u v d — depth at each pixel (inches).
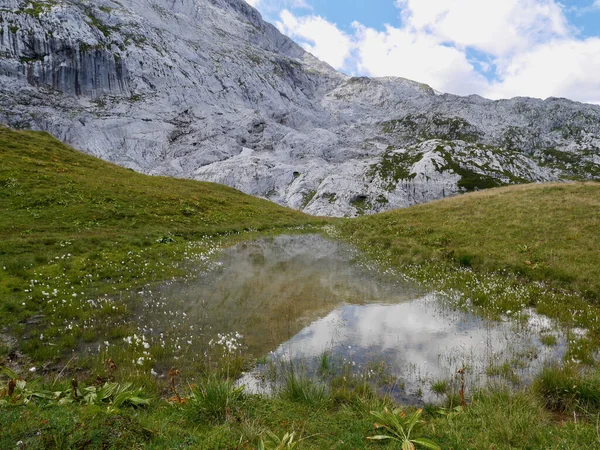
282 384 328.8
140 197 1316.4
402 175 7386.8
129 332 423.8
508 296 591.2
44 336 395.5
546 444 220.7
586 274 656.4
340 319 506.0
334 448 217.9
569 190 1312.7
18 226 849.5
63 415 207.9
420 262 839.7
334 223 1585.9
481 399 295.6
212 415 245.1
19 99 7490.2
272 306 550.0
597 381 302.0
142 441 198.2
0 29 7859.3
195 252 881.5
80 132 7731.3
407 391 324.5
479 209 1240.2
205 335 435.5
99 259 711.7
